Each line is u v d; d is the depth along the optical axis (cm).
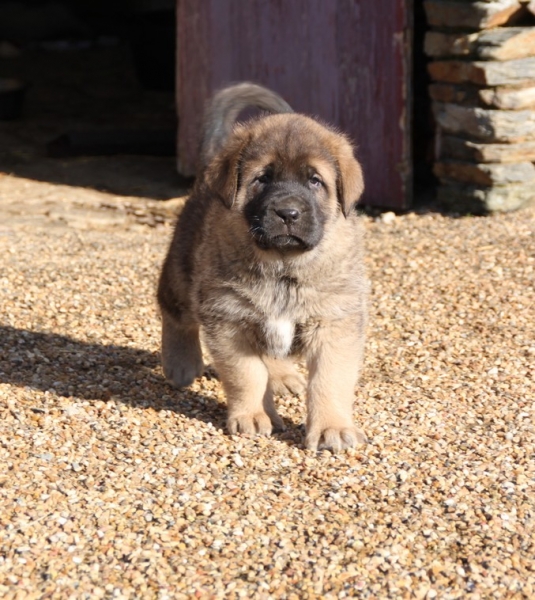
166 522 457
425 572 423
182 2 1189
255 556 432
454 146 1030
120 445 534
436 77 1034
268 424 557
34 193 1166
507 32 987
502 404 600
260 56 1139
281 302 538
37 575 415
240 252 535
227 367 556
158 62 1800
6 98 1571
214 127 648
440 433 559
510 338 716
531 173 1011
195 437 549
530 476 507
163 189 1193
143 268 877
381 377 650
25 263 881
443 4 1009
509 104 986
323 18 1088
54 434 543
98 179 1238
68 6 2289
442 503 480
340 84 1088
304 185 534
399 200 1067
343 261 539
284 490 489
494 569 426
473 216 1020
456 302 790
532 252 890
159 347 704
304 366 701
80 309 773
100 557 429
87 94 1803
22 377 634
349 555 434
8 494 475
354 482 500
